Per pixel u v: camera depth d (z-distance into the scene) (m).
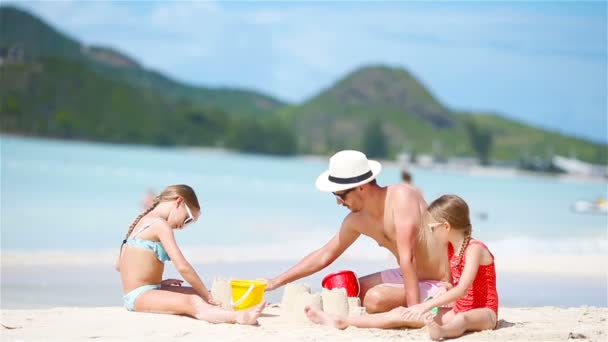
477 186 72.31
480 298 6.34
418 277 6.93
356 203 6.83
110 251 13.56
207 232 17.95
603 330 6.43
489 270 6.32
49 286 9.84
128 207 24.22
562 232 20.84
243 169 83.69
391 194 6.77
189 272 6.84
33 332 5.97
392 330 6.25
